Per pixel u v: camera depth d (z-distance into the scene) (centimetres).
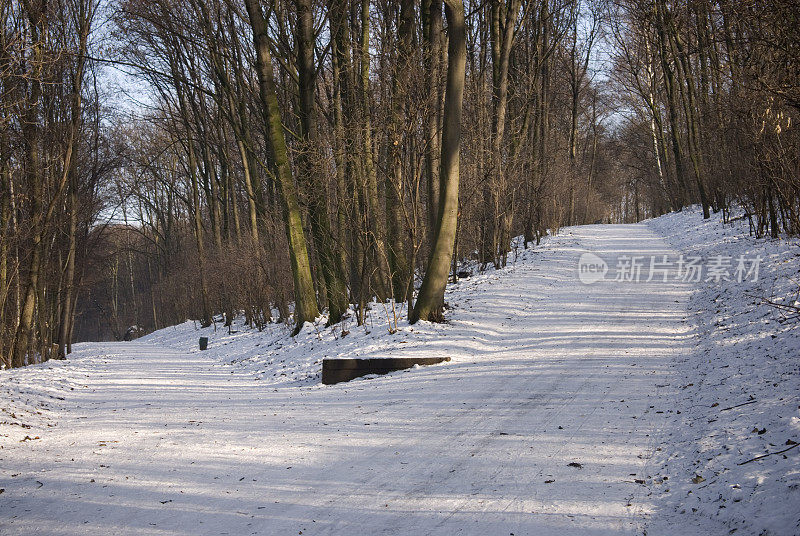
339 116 1772
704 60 2531
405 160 1549
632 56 4169
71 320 2748
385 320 1625
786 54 830
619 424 738
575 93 4025
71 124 2112
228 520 522
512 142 2466
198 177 4038
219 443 776
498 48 2344
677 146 3728
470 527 491
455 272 2122
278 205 2298
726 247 2047
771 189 1706
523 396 907
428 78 1491
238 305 2922
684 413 740
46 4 1770
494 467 628
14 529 509
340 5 1719
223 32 2338
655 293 1691
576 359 1115
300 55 1656
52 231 2169
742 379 789
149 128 4194
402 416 864
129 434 854
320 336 1639
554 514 507
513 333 1412
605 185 6638
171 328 4044
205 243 3766
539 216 2930
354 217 1745
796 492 455
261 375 1482
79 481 636
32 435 869
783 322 975
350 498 567
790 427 575
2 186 1770
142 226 5803
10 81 1638
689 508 493
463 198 2039
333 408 967
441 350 1298
